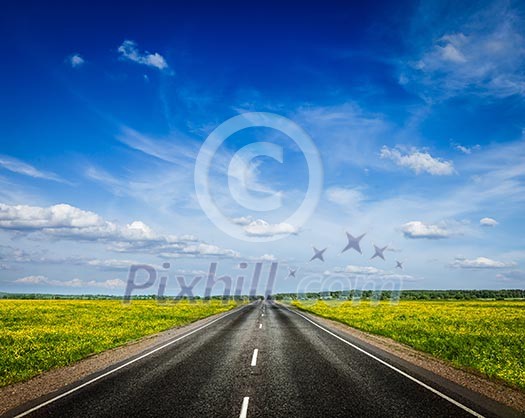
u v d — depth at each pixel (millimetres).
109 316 36625
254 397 8461
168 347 16766
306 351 15133
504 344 18422
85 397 8656
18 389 10070
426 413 7344
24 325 28250
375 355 14266
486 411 7496
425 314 41219
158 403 8047
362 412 7414
